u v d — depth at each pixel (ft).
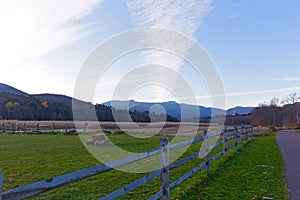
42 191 7.11
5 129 103.24
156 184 21.29
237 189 19.60
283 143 61.52
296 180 22.44
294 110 245.86
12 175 25.48
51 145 53.26
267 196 17.80
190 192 18.34
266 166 29.12
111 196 10.27
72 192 19.39
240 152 41.55
